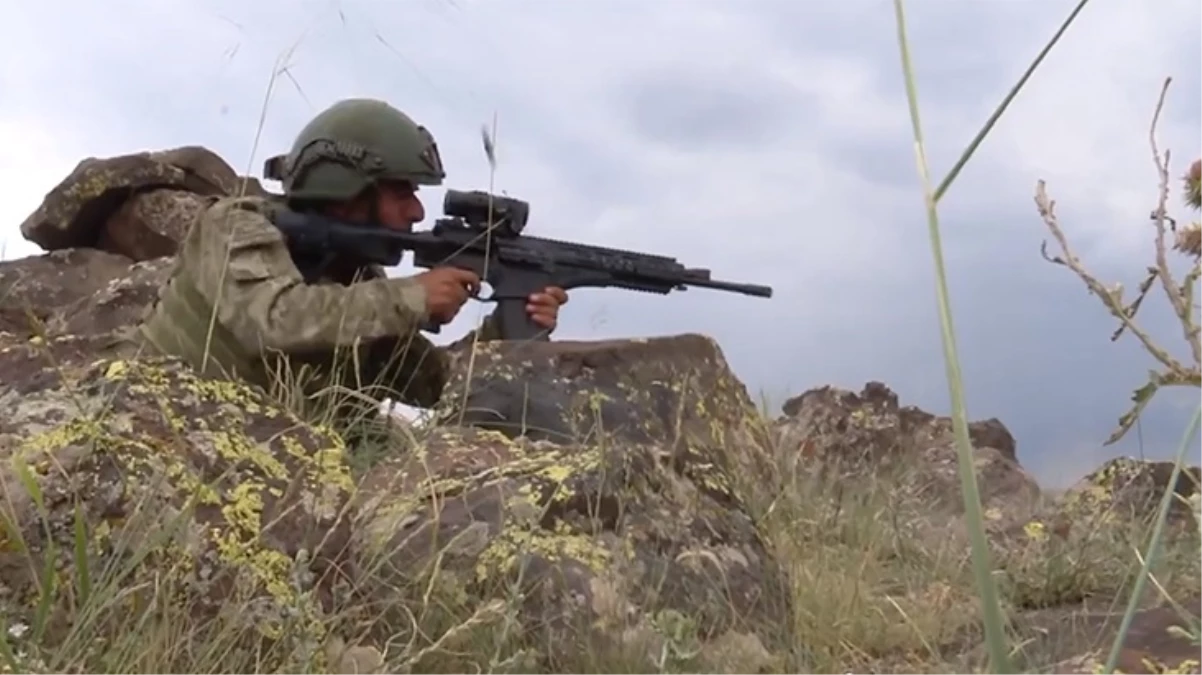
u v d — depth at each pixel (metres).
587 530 3.75
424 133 4.88
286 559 2.84
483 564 3.43
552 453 4.10
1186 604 3.46
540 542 3.54
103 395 2.92
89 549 2.61
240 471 2.94
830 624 3.78
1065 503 6.40
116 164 9.23
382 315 4.49
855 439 8.93
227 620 2.65
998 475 8.00
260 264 4.48
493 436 4.31
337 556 2.95
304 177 4.73
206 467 2.90
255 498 2.89
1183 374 1.27
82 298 7.82
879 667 3.31
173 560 2.68
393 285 4.56
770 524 4.65
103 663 2.36
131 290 7.34
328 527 2.97
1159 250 1.32
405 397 5.00
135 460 2.78
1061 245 1.32
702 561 3.85
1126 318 1.29
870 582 4.36
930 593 4.17
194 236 4.60
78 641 2.36
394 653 2.92
